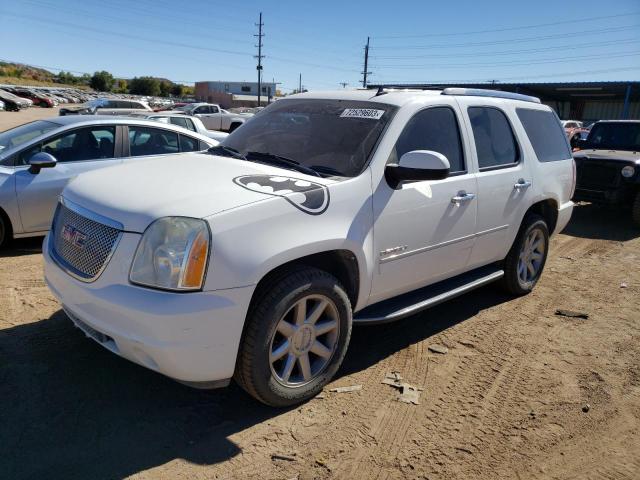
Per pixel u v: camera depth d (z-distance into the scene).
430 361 3.93
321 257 3.25
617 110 42.16
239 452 2.80
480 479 2.72
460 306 5.05
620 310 5.16
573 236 8.45
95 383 3.32
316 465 2.75
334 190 3.22
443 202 3.88
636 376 3.87
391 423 3.13
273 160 3.69
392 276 3.63
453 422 3.19
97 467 2.62
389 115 3.71
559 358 4.09
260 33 60.72
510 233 4.75
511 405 3.41
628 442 3.11
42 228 5.95
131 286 2.70
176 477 2.59
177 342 2.63
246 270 2.74
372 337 4.29
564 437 3.11
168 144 6.80
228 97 84.25
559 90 36.38
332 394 3.40
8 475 2.53
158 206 2.80
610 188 9.20
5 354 3.59
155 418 3.04
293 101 4.36
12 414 2.98
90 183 3.34
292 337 3.08
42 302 4.45
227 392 3.35
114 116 6.69
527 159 4.87
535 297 5.40
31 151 5.93
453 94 4.31
